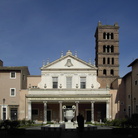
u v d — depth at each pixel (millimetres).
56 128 46156
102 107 77625
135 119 53719
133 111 67188
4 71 74188
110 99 73188
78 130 41281
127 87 73312
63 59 77812
